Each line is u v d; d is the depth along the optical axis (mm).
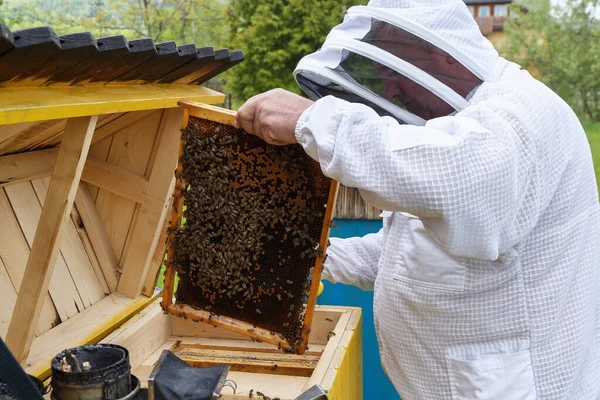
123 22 9633
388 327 1895
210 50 2086
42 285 1757
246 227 1818
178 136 2234
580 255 1775
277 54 8789
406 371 1888
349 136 1484
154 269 2410
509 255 1678
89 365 1625
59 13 8883
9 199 2107
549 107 1628
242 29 9383
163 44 1830
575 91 10773
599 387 1871
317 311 2377
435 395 1831
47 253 1743
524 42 10961
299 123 1530
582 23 10781
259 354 2256
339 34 1705
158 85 2076
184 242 1906
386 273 1892
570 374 1736
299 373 2121
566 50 10680
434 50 1640
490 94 1635
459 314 1745
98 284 2398
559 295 1713
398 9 1664
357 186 1443
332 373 1787
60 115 1479
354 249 2326
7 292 2002
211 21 9695
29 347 1811
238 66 9156
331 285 2811
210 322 1939
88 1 9336
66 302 2211
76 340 2047
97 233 2410
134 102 1769
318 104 1533
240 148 1800
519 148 1534
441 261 1723
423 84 1622
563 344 1738
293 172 1742
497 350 1742
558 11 10977
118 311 2285
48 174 2244
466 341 1767
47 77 1526
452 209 1403
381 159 1428
